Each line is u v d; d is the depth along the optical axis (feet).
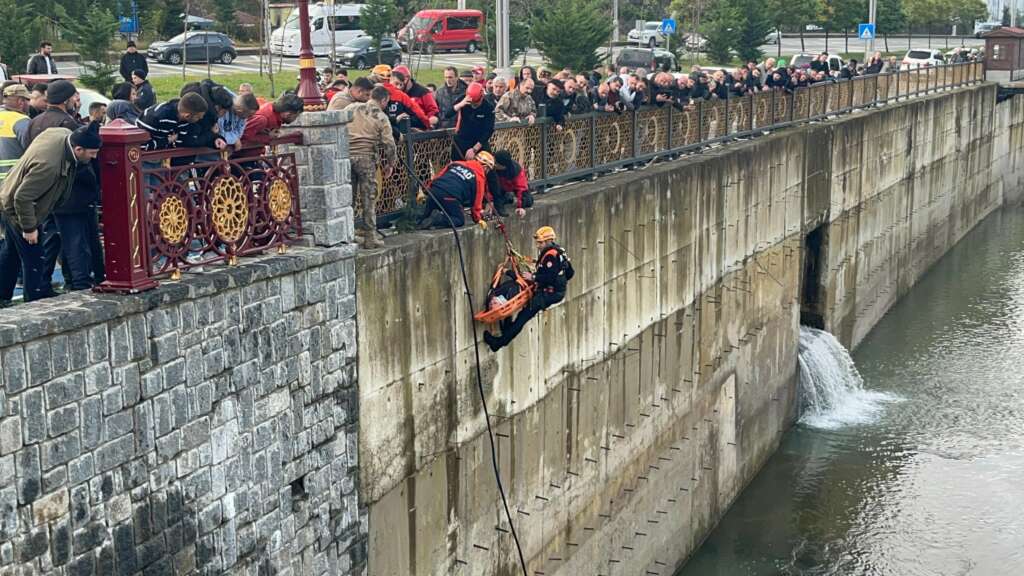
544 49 123.34
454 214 42.42
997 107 174.19
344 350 35.99
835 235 100.17
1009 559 66.59
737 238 74.13
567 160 54.95
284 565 33.94
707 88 72.49
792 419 87.92
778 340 84.33
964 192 158.10
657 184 60.29
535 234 45.03
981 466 79.30
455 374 42.78
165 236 28.99
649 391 61.62
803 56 157.17
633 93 62.23
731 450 74.74
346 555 37.09
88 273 31.37
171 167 30.25
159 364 28.55
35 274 31.48
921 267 136.87
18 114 38.68
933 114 136.56
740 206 74.13
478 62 131.75
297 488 34.63
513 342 46.75
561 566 52.85
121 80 85.61
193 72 102.17
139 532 28.30
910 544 68.69
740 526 72.13
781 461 81.87
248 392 31.83
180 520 29.60
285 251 33.81
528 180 51.16
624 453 58.85
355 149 37.70
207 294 29.89
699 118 71.72
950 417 88.99
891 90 125.49
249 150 33.24
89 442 26.68
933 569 65.67
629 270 57.72
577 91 56.49
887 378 98.68
